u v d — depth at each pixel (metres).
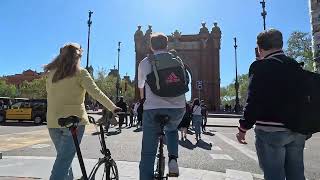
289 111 3.65
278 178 3.71
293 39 57.88
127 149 13.27
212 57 77.62
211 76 77.25
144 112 4.67
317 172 9.37
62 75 4.71
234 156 12.25
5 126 27.17
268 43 3.86
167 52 4.69
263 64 3.76
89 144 14.72
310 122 3.64
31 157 10.63
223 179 7.91
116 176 5.50
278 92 3.67
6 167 8.78
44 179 7.32
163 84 4.48
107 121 4.97
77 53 4.80
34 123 30.44
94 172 4.70
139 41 78.12
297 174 3.84
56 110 4.75
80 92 4.80
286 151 3.87
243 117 3.74
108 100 4.73
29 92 102.00
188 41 78.25
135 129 24.94
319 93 3.71
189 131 23.92
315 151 14.23
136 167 9.13
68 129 4.52
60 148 4.77
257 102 3.69
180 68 4.60
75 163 9.15
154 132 4.66
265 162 3.78
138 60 77.88
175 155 4.75
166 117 4.47
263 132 3.74
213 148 14.62
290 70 3.73
